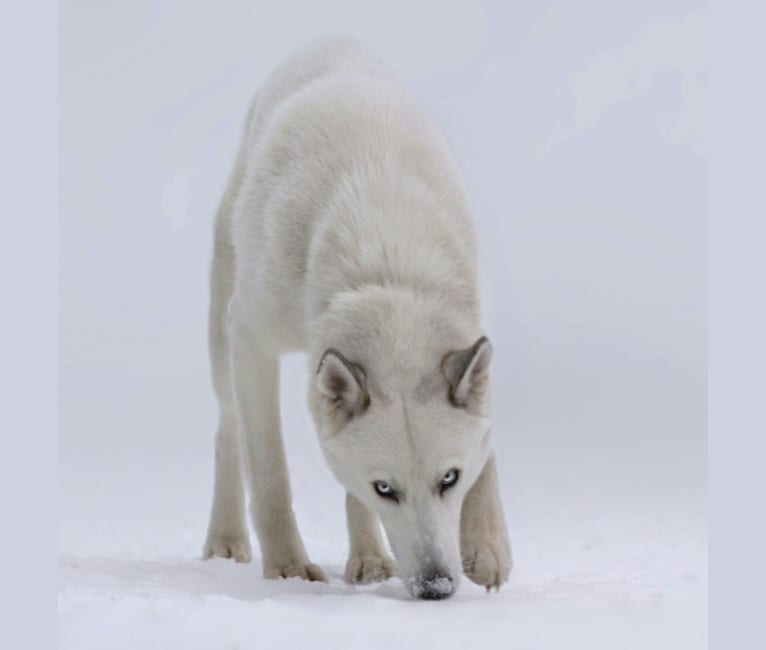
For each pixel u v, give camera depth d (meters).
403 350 19.20
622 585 21.42
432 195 21.12
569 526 33.38
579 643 17.03
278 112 23.16
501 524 20.88
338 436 19.31
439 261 20.28
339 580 22.67
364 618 17.84
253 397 22.42
